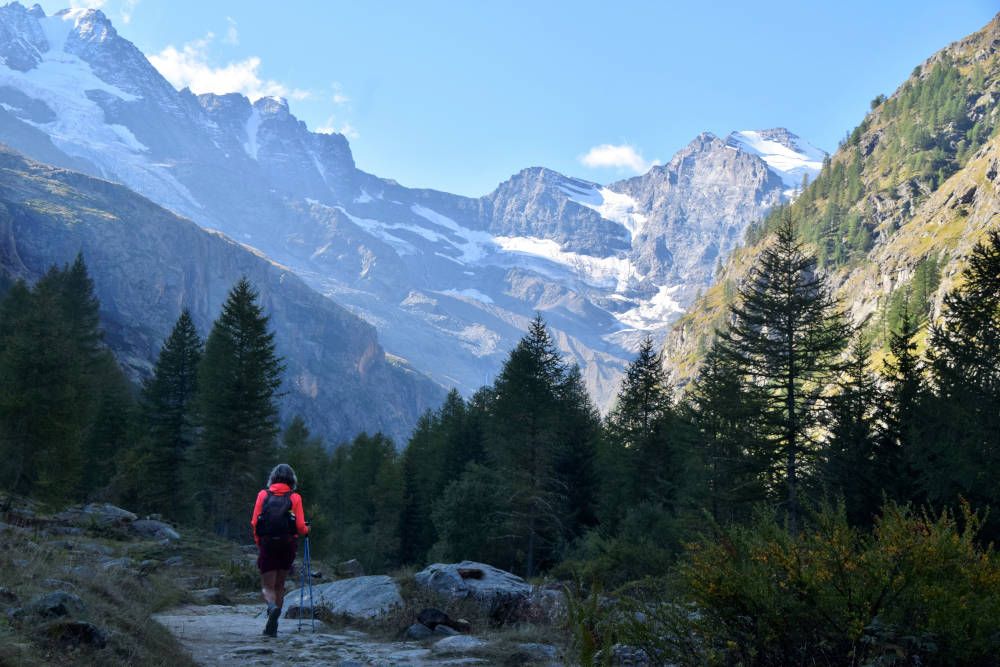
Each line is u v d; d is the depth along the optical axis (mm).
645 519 28828
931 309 97188
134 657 5480
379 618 10352
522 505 42219
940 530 4238
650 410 47375
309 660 7402
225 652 7566
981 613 3775
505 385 43656
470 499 43500
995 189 138750
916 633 3936
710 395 36250
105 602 6801
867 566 4141
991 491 18859
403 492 60750
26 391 23375
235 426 44719
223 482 45375
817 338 31266
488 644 8109
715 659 4379
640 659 6230
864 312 160000
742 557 4691
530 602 10953
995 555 4125
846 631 4086
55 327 25062
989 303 20938
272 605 8680
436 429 71938
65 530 20688
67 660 4770
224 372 46281
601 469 48188
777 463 30672
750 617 4418
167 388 51188
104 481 46344
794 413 31453
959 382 20844
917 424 24438
